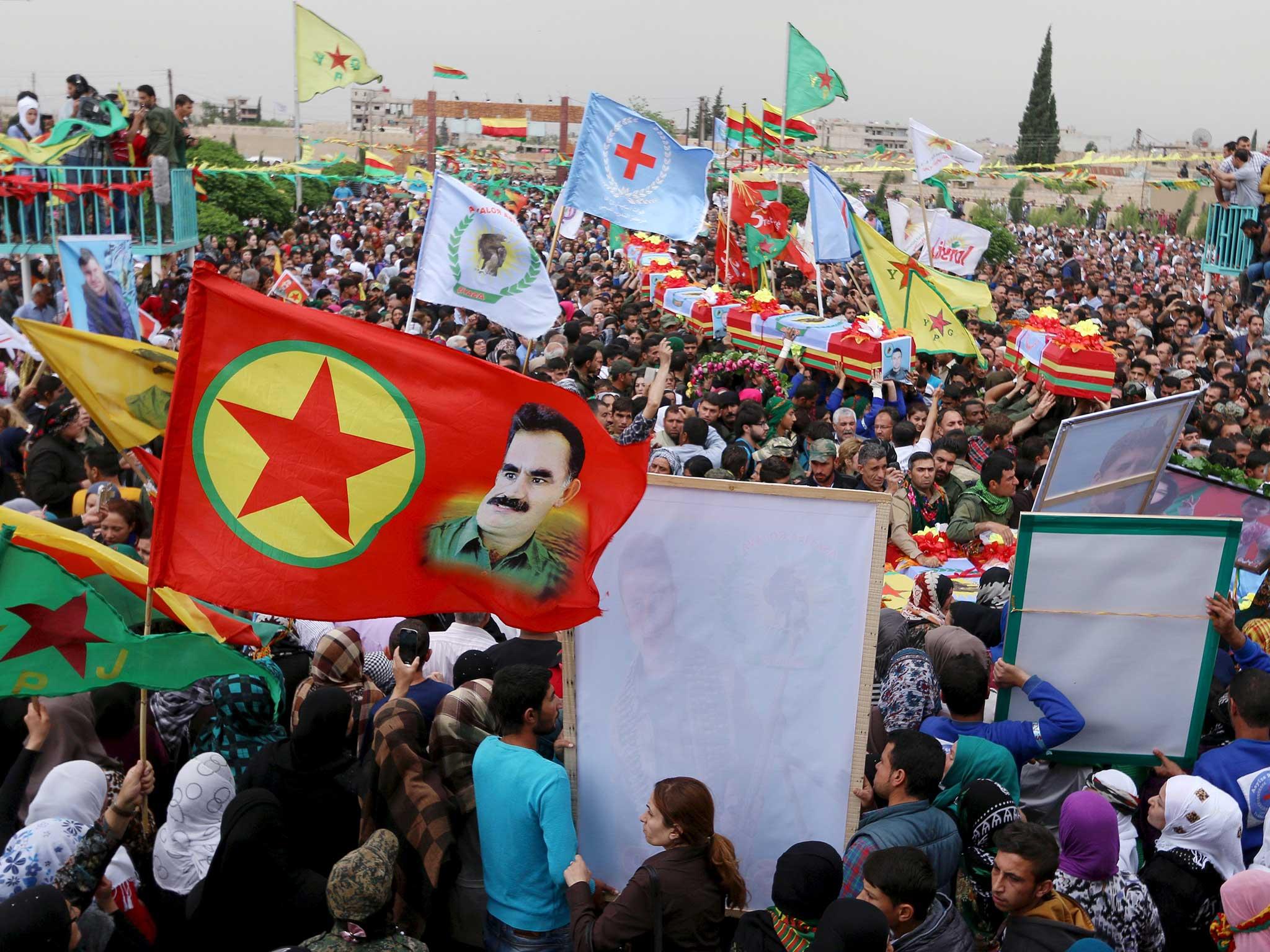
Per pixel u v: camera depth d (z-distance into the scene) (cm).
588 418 430
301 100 3031
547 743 498
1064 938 370
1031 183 8138
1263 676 473
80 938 364
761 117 2691
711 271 2441
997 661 494
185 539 410
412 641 493
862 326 1208
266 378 415
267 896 411
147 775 412
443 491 427
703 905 392
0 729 512
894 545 761
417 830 429
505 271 991
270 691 498
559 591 430
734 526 441
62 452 844
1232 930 389
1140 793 505
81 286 896
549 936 420
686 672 449
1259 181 1917
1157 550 474
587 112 1162
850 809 448
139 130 1650
